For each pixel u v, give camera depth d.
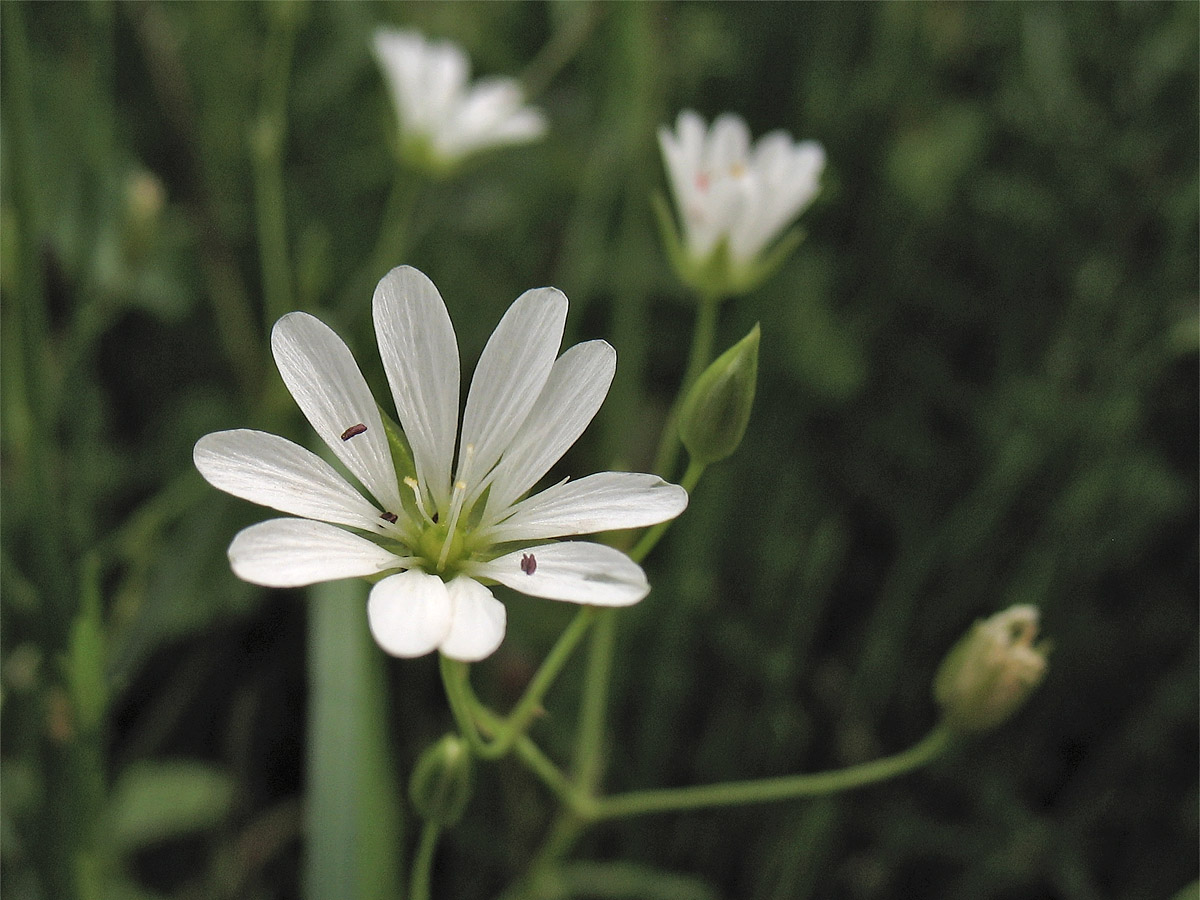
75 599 0.05
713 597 0.07
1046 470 0.07
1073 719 0.07
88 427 0.07
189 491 0.07
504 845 0.07
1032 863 0.07
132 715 0.07
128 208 0.07
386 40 0.08
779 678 0.07
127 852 0.07
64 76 0.07
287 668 0.07
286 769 0.07
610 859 0.07
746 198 0.06
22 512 0.06
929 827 0.07
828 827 0.07
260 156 0.07
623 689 0.07
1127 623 0.07
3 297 0.06
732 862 0.07
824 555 0.07
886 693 0.07
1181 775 0.07
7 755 0.06
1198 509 0.07
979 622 0.06
